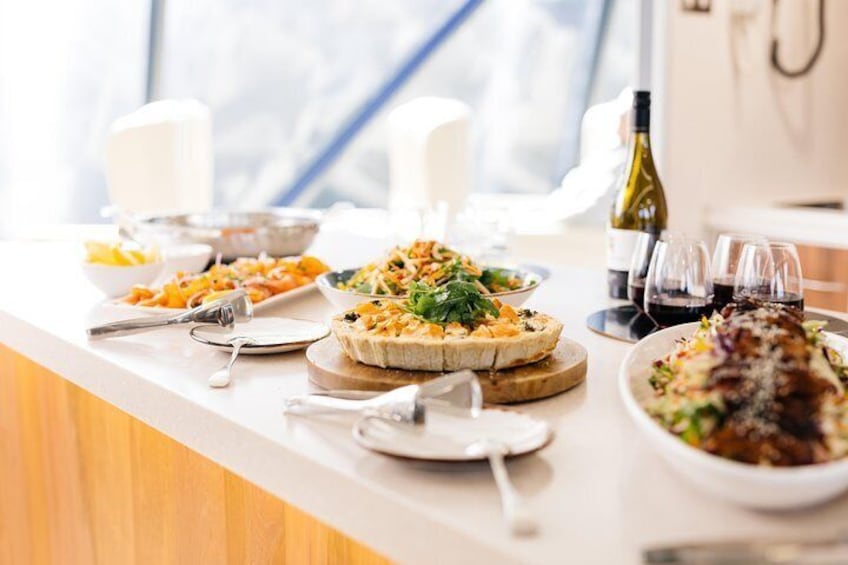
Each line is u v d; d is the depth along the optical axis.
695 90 2.99
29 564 1.88
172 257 1.77
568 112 6.71
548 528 0.70
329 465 0.84
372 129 7.53
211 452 1.01
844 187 3.61
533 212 6.10
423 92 7.25
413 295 1.12
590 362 1.19
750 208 3.04
